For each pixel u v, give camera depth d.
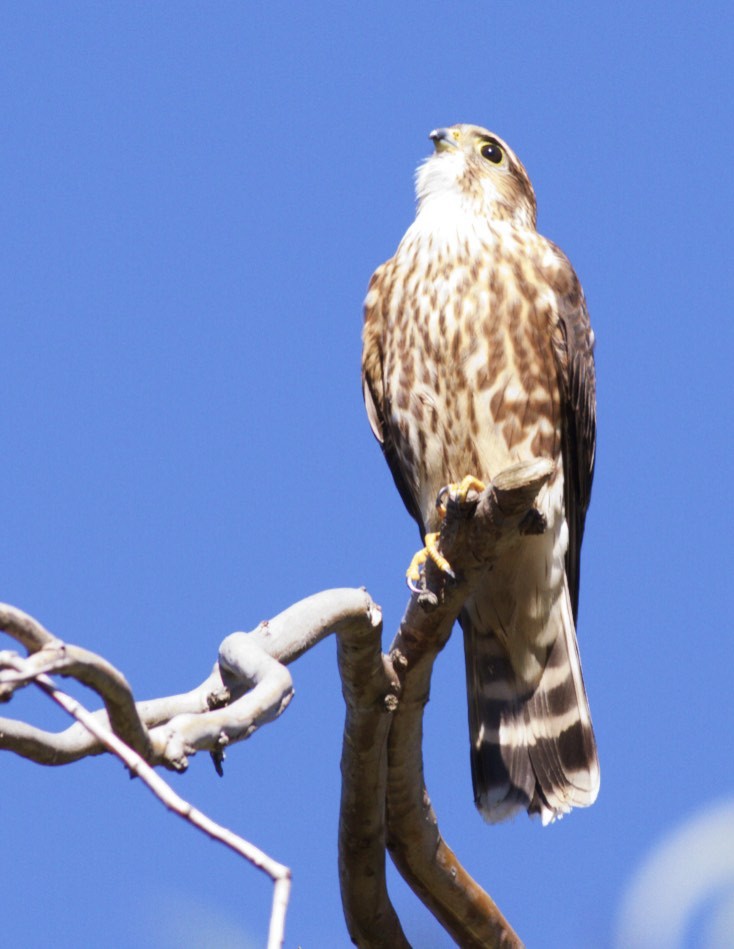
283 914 4.14
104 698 5.03
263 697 5.75
